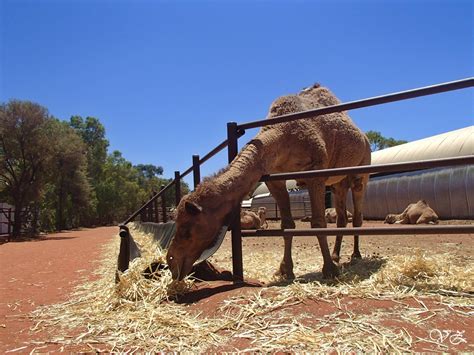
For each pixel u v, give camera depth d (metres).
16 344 3.81
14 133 33.41
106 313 4.64
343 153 7.01
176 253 5.10
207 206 5.07
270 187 6.39
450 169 22.47
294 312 3.91
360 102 5.02
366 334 3.36
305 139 6.06
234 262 5.60
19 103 34.25
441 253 8.63
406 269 5.42
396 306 3.85
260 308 4.09
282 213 6.39
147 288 5.19
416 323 3.48
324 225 5.91
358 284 4.76
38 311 4.96
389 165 4.71
